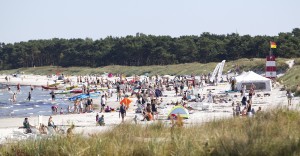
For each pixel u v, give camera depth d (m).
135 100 129.62
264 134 24.23
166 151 22.67
